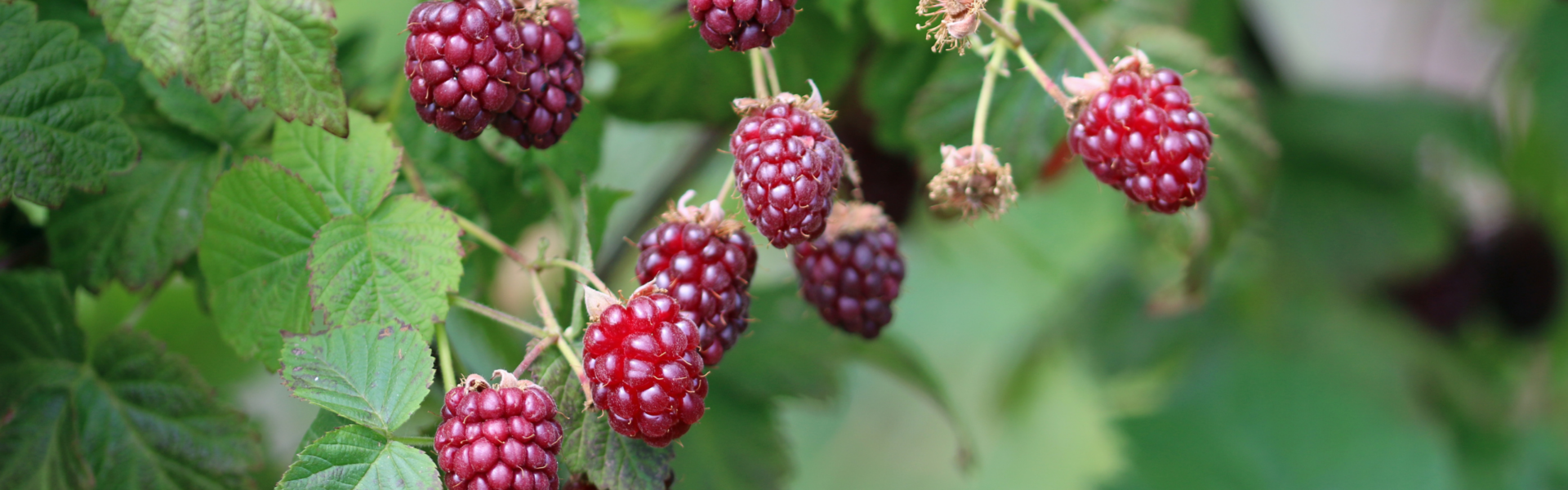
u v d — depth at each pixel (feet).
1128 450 2.79
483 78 1.81
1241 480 2.70
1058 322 3.40
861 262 1.98
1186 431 2.80
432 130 2.10
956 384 3.99
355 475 1.81
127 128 1.92
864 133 2.40
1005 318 3.51
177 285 2.22
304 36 1.88
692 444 2.22
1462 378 3.07
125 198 2.00
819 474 4.14
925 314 3.61
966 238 3.28
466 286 2.10
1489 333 3.15
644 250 1.89
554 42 1.85
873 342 2.34
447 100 1.82
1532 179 2.94
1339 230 2.94
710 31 1.84
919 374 2.37
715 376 2.27
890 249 2.00
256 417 2.49
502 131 1.87
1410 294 3.05
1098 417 3.62
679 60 2.27
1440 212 2.97
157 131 2.01
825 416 4.20
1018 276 3.43
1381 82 3.24
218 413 2.02
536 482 1.78
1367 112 2.97
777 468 2.26
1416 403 2.85
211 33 1.87
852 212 1.99
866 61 2.36
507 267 2.35
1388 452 2.70
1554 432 3.06
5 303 1.98
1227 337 2.96
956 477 4.06
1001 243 3.27
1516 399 3.13
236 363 2.32
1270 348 2.90
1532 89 2.92
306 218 1.92
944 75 2.20
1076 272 3.17
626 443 1.88
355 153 1.94
